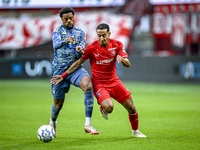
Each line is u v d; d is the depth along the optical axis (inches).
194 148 687.7
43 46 3161.9
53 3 3213.6
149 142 751.1
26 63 3026.6
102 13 3036.4
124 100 790.5
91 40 2928.2
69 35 807.1
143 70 2792.8
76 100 1811.0
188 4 3093.0
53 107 829.8
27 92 2159.2
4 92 2156.7
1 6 3238.2
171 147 696.4
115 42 799.1
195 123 1044.5
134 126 820.0
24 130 932.6
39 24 3115.2
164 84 2655.0
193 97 1882.4
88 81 784.9
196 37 3142.2
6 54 3277.6
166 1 3110.2
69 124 1042.7
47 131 738.8
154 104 1584.6
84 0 3166.8
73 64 799.1
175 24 3129.9
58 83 806.5
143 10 3120.1
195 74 2620.6
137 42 3198.8
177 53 3203.7
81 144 732.7
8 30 3149.6
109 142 754.2
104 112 818.8
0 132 899.4
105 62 792.9
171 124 1027.3
